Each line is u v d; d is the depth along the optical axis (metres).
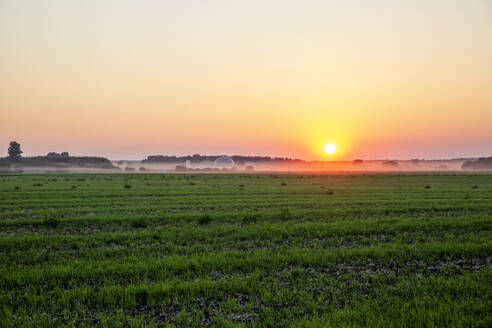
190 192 35.25
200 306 7.25
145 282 8.46
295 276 8.99
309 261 10.09
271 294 7.63
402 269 9.59
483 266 9.84
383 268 9.76
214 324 6.30
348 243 12.86
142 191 36.50
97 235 13.83
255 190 38.94
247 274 9.20
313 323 6.14
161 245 12.48
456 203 24.94
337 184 54.03
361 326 6.13
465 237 13.44
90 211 21.17
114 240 13.32
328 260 10.30
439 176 92.81
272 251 11.52
